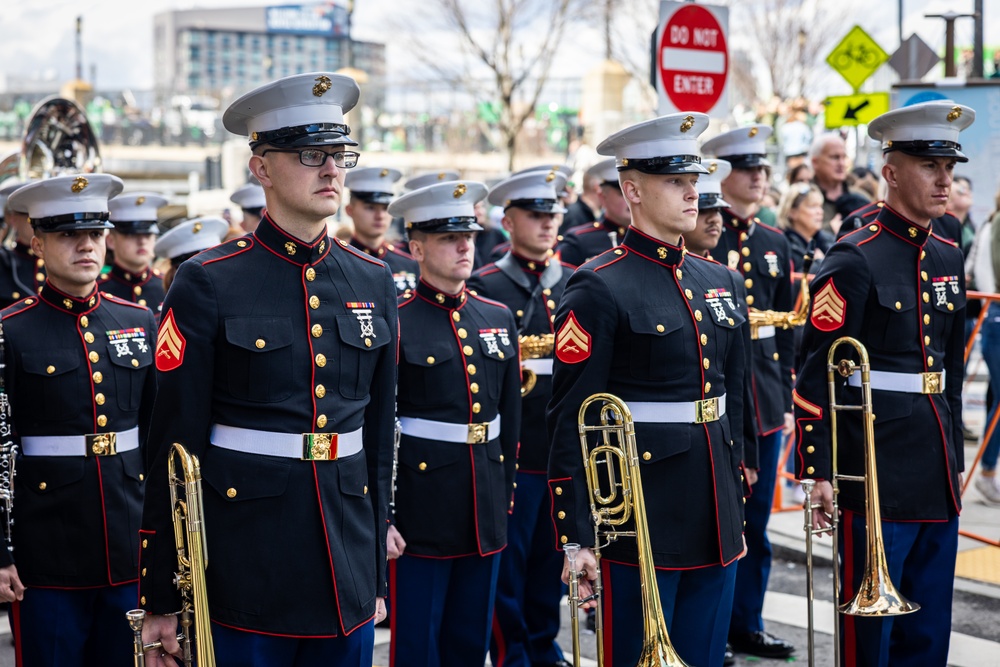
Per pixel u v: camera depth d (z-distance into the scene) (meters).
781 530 7.94
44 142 8.12
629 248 4.54
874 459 4.84
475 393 5.32
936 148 4.93
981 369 13.55
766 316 6.59
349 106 3.83
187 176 27.12
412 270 8.18
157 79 113.12
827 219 9.09
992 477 8.54
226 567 3.61
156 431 3.62
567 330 4.40
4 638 6.45
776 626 6.43
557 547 4.36
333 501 3.69
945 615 5.08
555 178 6.70
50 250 5.09
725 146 6.70
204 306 3.61
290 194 3.67
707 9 7.57
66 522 5.03
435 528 5.18
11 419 5.02
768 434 6.44
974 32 13.54
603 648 4.46
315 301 3.74
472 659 5.32
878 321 4.96
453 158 25.48
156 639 3.67
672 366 4.39
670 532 4.35
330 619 3.67
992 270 9.34
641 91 22.28
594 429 4.30
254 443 3.62
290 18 120.12
